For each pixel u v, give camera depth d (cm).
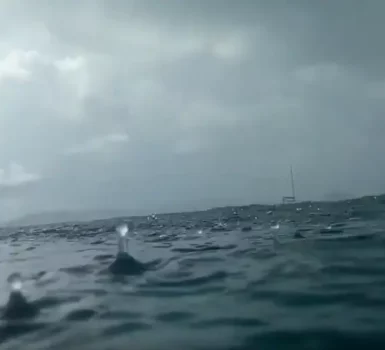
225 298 526
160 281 652
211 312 472
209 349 364
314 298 487
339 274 593
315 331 381
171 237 1368
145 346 384
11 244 1719
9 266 985
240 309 473
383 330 369
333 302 465
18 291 620
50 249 1359
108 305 534
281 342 365
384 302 450
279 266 689
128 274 723
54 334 438
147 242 1259
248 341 374
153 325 444
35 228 3092
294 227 1371
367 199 3095
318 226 1326
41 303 560
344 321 400
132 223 2591
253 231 1379
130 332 427
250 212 2967
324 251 784
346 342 351
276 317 433
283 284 565
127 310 505
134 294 582
